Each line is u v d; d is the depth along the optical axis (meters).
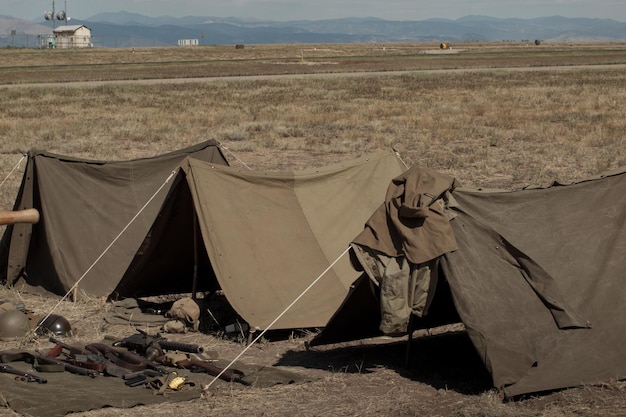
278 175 10.24
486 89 44.41
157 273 10.12
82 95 43.56
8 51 116.06
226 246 9.31
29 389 6.73
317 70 67.56
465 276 7.07
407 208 7.18
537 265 7.28
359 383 7.27
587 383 6.82
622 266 7.66
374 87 47.41
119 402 6.54
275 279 9.36
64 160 11.17
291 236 9.87
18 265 10.84
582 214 7.85
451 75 57.53
